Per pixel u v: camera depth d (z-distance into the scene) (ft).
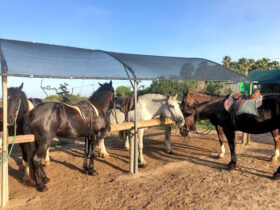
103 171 15.56
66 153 20.30
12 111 11.11
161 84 43.14
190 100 17.02
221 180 13.65
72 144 24.38
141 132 16.35
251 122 14.11
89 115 13.57
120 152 20.51
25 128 11.46
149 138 26.86
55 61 11.35
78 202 11.12
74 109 13.15
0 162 10.36
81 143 24.88
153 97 17.04
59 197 11.66
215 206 10.53
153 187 12.80
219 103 15.80
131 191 12.32
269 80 23.79
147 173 15.10
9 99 11.14
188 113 17.03
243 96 15.23
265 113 13.53
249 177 14.03
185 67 16.72
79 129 13.19
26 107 12.56
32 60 10.48
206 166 16.37
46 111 11.82
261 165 16.20
